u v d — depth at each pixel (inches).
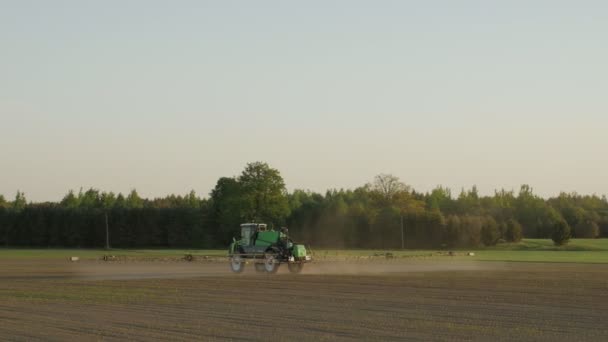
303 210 5442.9
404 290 1427.2
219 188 5634.8
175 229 5693.9
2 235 6122.1
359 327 918.4
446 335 857.5
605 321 969.5
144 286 1567.4
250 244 2085.4
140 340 828.0
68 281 1748.3
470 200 6860.2
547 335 856.9
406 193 5935.0
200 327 922.1
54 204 6815.9
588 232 5684.1
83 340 829.8
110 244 5866.1
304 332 879.7
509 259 2950.3
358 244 5093.5
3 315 1059.9
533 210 6018.7
